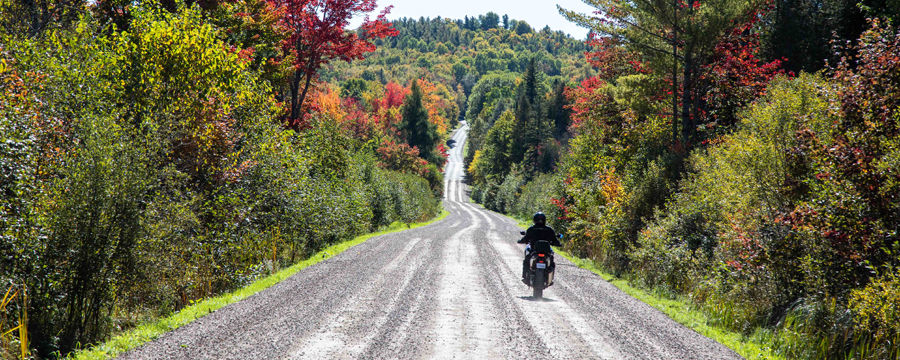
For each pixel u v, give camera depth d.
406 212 40.91
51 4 12.84
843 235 7.02
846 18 23.42
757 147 9.79
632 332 6.91
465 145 163.12
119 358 5.20
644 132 21.66
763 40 25.94
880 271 6.83
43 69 9.05
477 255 16.22
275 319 7.05
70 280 6.88
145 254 7.96
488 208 82.62
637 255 13.12
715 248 10.74
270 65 22.14
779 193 9.02
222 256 11.64
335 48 24.14
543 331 6.75
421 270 12.34
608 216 16.33
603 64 27.67
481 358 5.46
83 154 7.05
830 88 8.15
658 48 20.72
